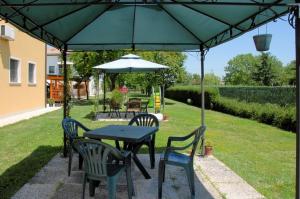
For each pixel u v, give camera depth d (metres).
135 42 6.97
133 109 13.51
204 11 4.83
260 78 42.28
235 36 5.30
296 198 2.82
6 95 12.40
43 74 17.53
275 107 12.38
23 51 14.11
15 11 4.12
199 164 5.80
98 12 5.40
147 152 6.73
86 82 25.95
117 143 5.32
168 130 10.30
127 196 4.12
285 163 6.11
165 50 7.28
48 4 3.21
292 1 3.46
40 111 15.59
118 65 12.27
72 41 6.73
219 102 18.19
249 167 5.74
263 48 4.30
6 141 7.82
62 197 4.05
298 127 2.77
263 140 8.74
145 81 23.38
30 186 4.45
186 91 26.28
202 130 4.27
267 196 4.25
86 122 12.07
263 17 4.18
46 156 6.23
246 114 14.58
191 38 6.54
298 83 2.78
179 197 4.12
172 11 5.36
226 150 7.27
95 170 3.60
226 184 4.67
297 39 2.83
